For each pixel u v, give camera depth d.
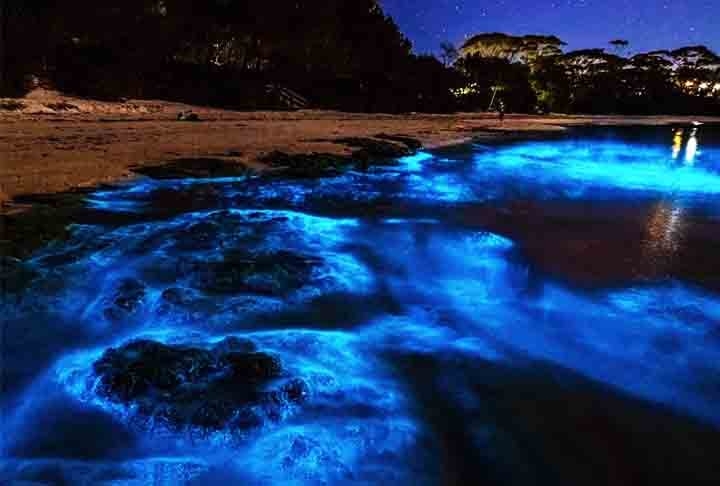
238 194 12.52
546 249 9.49
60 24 23.28
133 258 7.57
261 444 3.81
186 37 30.30
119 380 4.25
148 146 15.99
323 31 35.97
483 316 6.54
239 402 4.14
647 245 9.98
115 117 21.27
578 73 81.56
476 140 28.83
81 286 6.45
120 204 10.48
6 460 3.59
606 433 4.33
